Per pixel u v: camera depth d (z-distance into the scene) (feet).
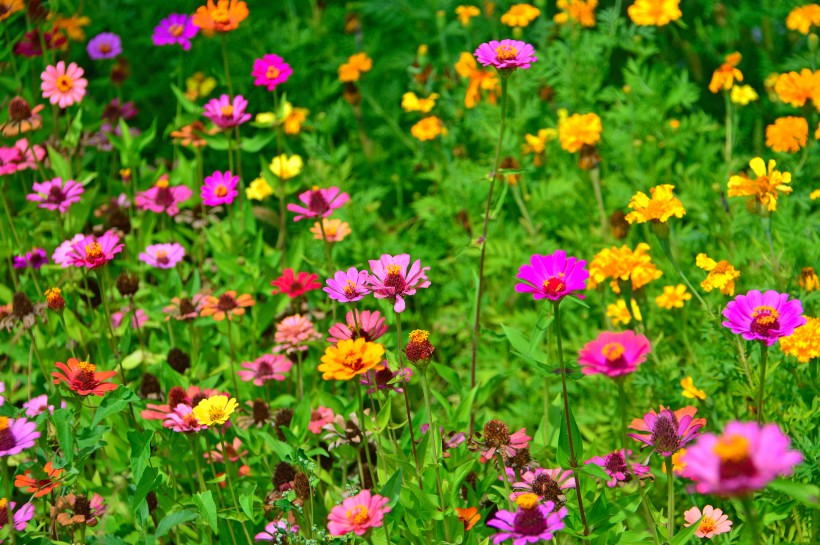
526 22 17.78
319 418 11.82
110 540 9.45
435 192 18.06
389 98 21.04
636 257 11.69
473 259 16.24
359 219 17.01
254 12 22.52
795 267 12.55
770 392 10.62
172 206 14.94
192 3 22.04
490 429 9.38
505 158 15.84
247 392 13.25
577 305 14.80
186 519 8.95
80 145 17.19
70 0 20.95
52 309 11.43
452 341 15.98
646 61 21.42
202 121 18.38
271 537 9.87
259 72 15.07
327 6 22.86
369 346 8.55
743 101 15.51
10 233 15.28
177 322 14.30
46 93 14.66
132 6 23.25
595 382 13.28
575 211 16.55
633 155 16.46
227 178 14.70
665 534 9.12
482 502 10.61
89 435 9.56
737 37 19.60
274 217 17.06
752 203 11.72
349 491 9.98
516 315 14.85
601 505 8.95
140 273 15.19
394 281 9.29
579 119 14.99
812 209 15.97
